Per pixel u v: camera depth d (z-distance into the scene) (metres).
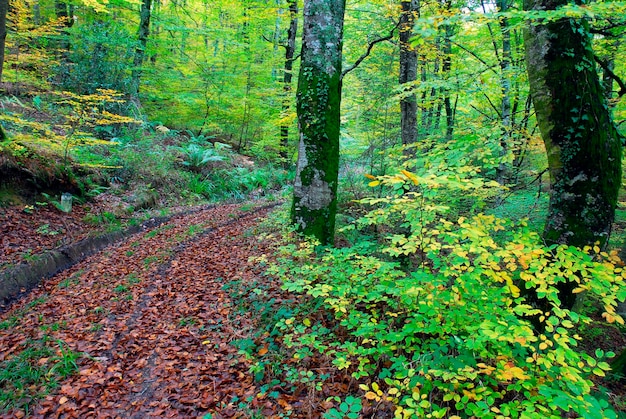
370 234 7.19
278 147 16.06
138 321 4.86
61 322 4.83
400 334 2.88
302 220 6.11
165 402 3.42
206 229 8.75
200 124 17.19
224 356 4.00
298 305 4.33
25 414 3.32
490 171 7.69
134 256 7.18
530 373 2.59
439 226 3.34
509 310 2.79
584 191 3.53
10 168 7.84
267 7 14.09
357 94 9.34
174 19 15.98
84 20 16.53
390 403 2.91
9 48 13.66
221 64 16.75
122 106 13.67
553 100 3.62
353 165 9.30
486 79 5.99
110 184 10.48
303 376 3.40
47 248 6.90
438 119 12.51
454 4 10.26
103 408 3.41
